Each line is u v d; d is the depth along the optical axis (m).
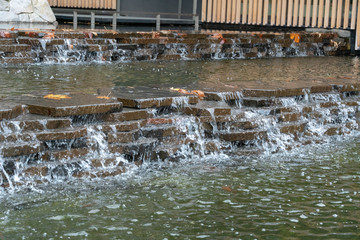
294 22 24.44
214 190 7.37
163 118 8.71
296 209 6.84
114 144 8.00
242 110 9.66
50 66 14.70
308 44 21.61
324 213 6.75
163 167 8.21
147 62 16.75
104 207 6.63
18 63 14.83
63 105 7.95
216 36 19.34
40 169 7.16
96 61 16.19
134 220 6.33
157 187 7.38
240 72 15.12
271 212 6.72
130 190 7.22
